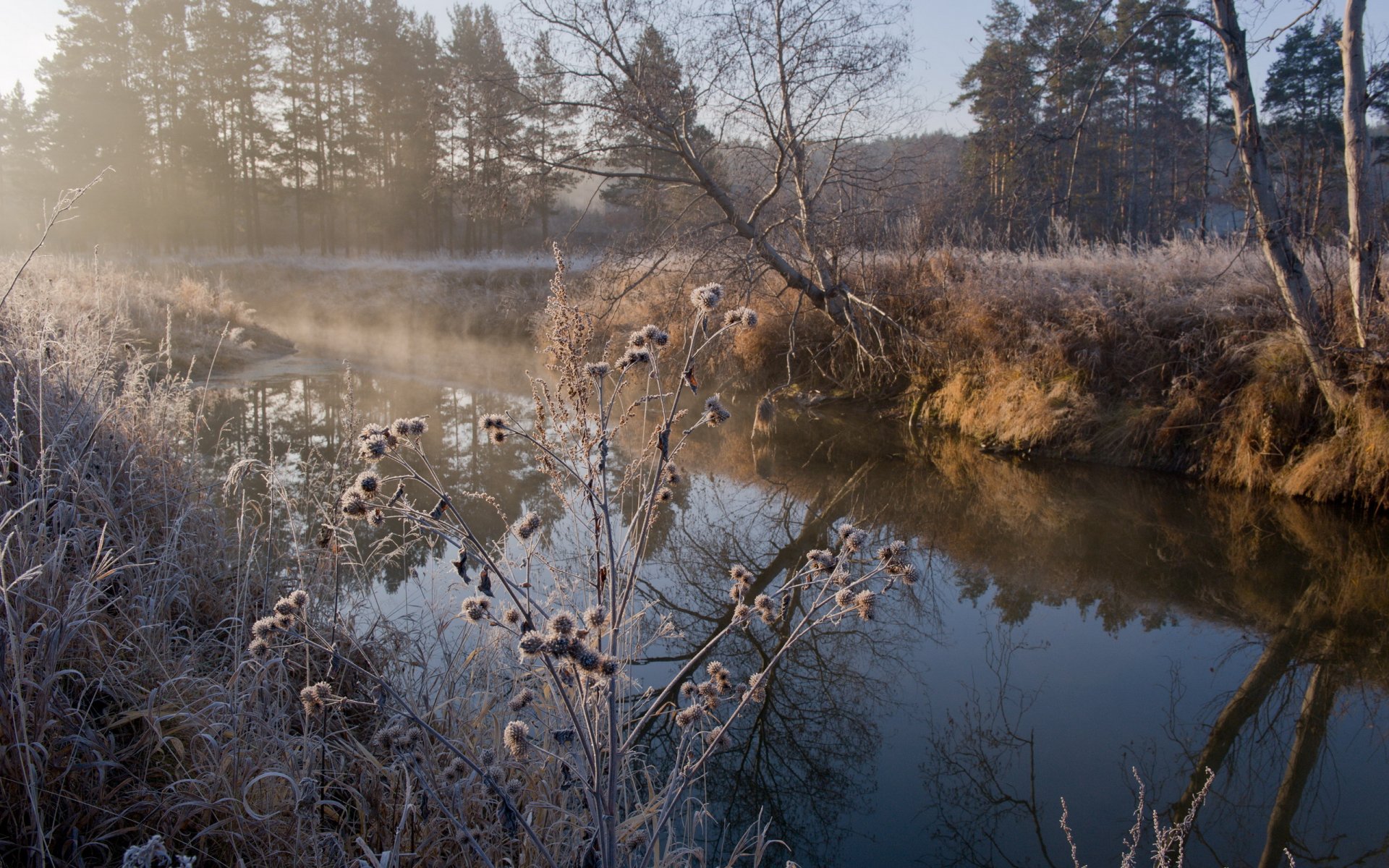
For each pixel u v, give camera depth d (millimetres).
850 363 13023
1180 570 6375
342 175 38438
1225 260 9984
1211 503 7770
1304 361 8148
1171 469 8742
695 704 2604
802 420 11750
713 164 13016
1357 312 7547
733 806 3662
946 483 8680
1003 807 3615
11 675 2508
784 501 8062
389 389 12867
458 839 2355
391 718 3041
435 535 5266
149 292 15867
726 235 11492
